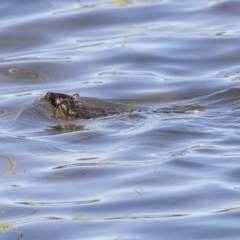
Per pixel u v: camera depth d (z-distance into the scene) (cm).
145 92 5769
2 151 4569
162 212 3559
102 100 5616
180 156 4253
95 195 3812
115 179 4003
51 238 3344
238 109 5209
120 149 4453
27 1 7625
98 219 3516
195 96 5659
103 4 7550
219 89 5756
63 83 6047
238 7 7369
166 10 7394
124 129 4825
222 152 4294
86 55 6525
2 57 6606
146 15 7306
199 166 4100
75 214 3588
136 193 3794
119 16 7281
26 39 6912
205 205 3616
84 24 7150
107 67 6312
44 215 3597
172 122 4850
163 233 3331
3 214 3641
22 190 3938
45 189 3934
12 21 7225
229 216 3475
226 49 6544
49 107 5372
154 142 4516
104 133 4769
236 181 3878
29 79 6162
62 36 6962
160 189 3825
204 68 6262
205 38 6756
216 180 3897
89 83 5997
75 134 4800
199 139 4531
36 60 6481
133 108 5450
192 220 3450
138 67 6297
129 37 6862
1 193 3909
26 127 5019
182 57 6456
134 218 3503
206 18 7212
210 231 3331
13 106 5469
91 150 4491
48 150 4541
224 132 4631
